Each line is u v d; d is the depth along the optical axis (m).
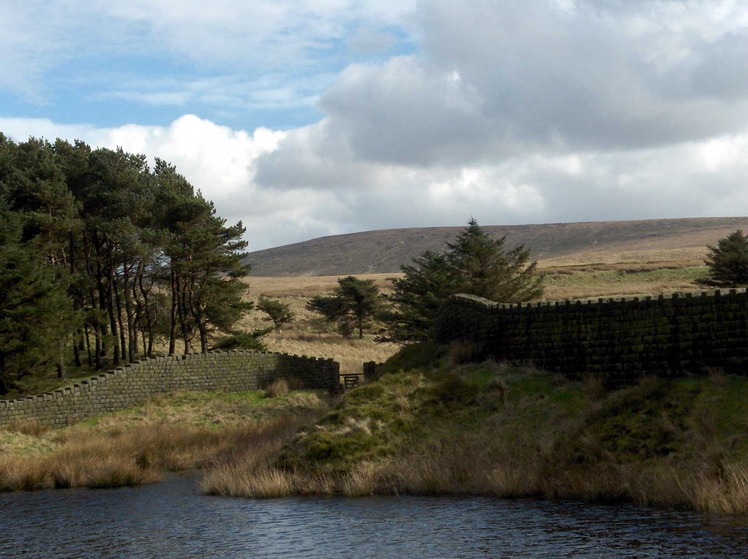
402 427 27.11
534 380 28.12
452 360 33.06
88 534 20.58
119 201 59.19
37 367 48.47
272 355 50.72
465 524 18.78
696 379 23.88
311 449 26.64
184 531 20.23
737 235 69.56
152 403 45.25
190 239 59.38
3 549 19.03
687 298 24.62
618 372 26.25
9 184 58.22
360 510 21.44
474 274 57.28
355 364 64.69
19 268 48.38
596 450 22.47
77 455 33.22
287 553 17.20
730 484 18.38
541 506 20.20
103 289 62.69
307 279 160.12
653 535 16.34
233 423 41.34
